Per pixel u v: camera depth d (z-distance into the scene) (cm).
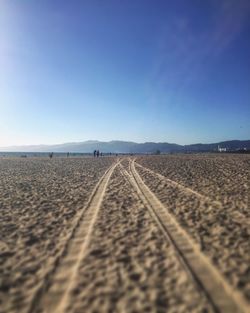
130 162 3944
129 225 836
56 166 3288
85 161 4484
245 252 625
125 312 429
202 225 817
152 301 454
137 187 1515
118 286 501
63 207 1086
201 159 3922
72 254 644
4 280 536
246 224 813
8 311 442
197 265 571
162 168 2630
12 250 676
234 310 426
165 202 1117
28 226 855
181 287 490
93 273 550
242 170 2098
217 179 1670
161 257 611
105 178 1973
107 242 705
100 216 941
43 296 479
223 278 517
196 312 423
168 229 793
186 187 1435
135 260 601
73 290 492
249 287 486
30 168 3002
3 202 1191
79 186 1600
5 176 2192
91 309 439
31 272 565
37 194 1364
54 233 788
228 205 1030
